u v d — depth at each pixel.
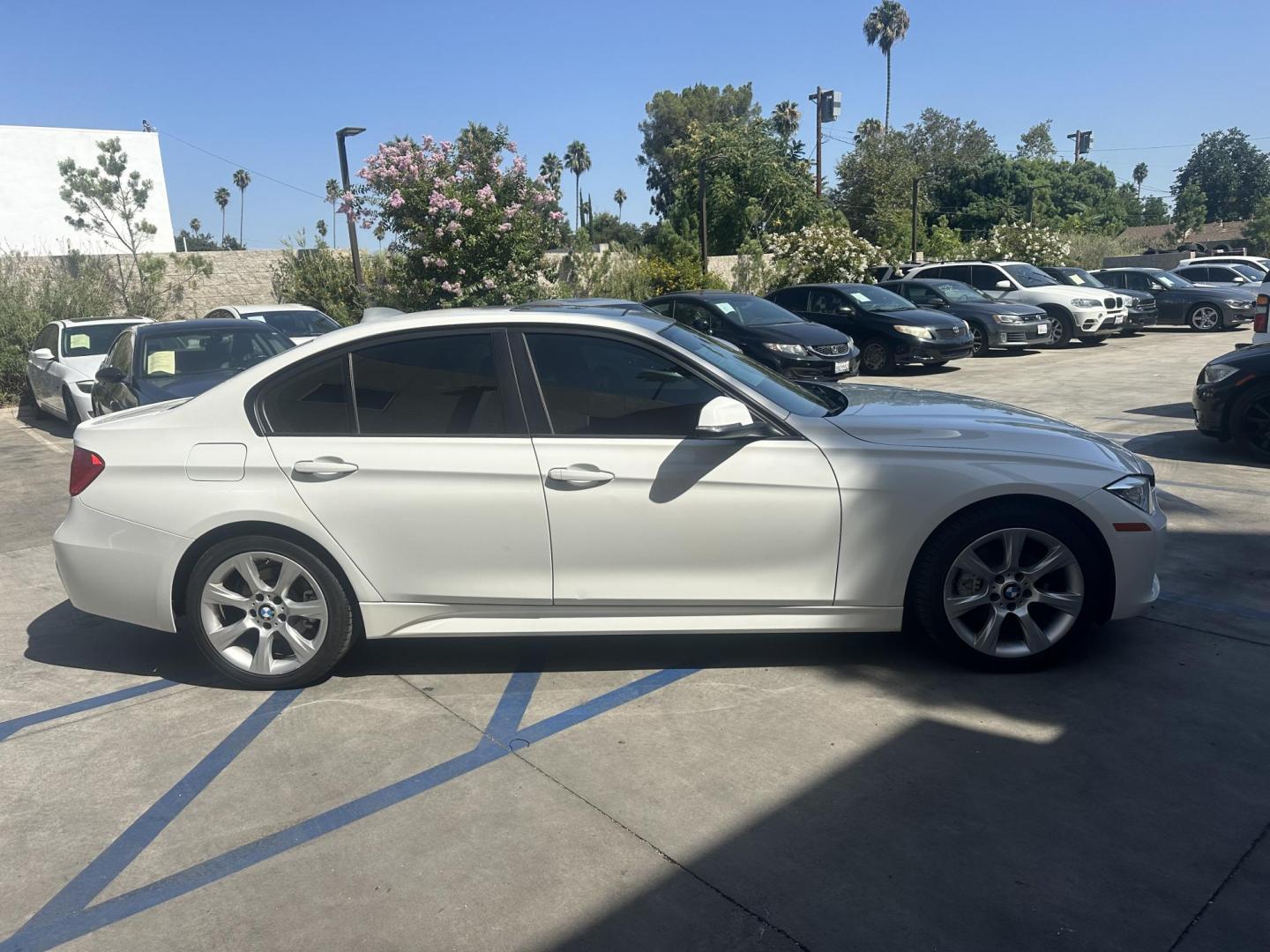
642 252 28.81
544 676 4.25
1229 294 21.33
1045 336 17.66
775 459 3.88
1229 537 5.86
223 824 3.17
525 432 3.94
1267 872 2.74
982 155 57.47
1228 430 8.03
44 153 28.14
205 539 4.03
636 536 3.89
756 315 14.09
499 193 16.33
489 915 2.67
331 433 4.01
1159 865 2.79
